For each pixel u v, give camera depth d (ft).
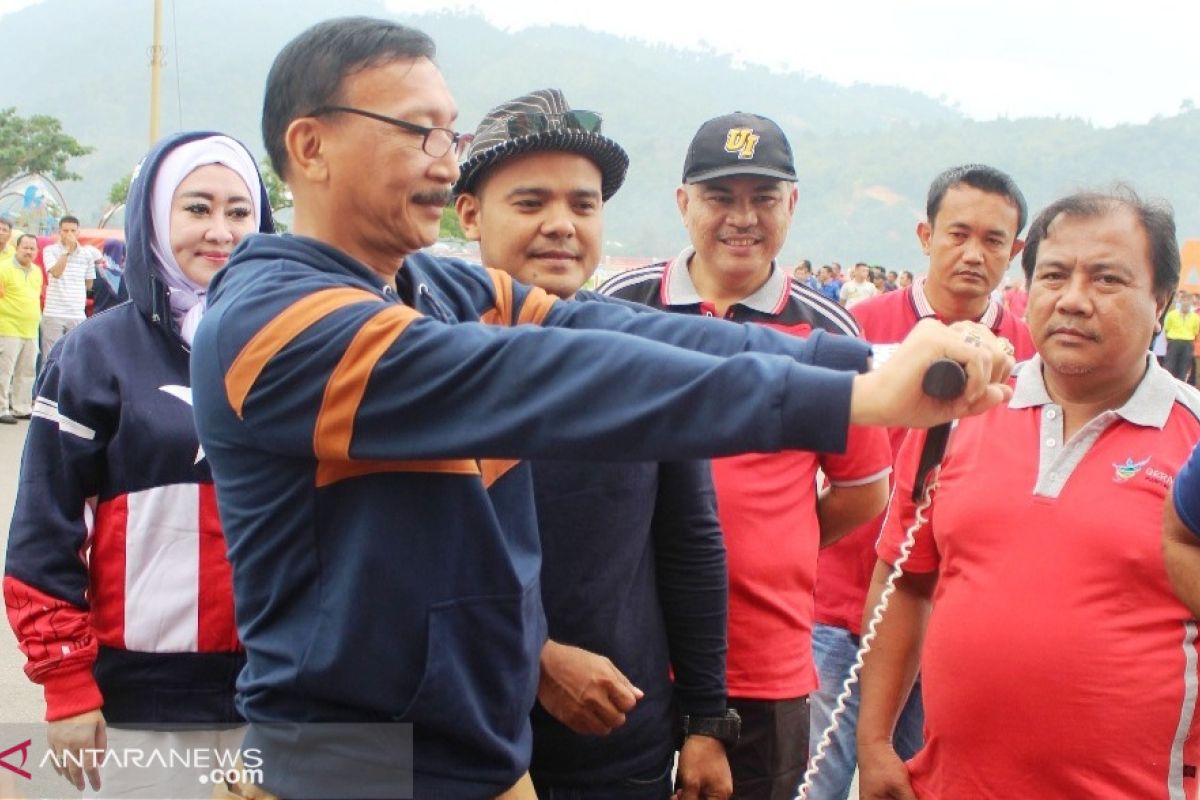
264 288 5.48
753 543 9.28
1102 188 8.25
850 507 10.20
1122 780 7.62
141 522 8.72
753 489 9.39
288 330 5.28
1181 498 7.36
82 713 8.64
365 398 5.19
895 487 9.36
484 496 5.76
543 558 7.59
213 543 8.73
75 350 8.86
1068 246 8.04
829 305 11.26
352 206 5.87
